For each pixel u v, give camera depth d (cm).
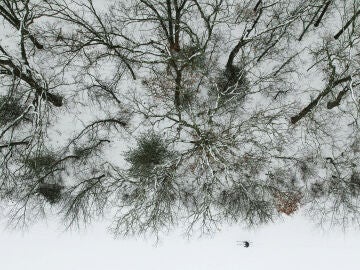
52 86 1934
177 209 1900
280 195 1917
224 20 1930
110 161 1950
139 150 1892
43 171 1898
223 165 1688
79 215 1900
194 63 1838
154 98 1953
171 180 1819
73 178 1934
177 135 1822
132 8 1919
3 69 1650
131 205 1877
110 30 1908
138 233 1877
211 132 1761
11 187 1900
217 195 1916
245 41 1777
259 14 1809
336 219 1945
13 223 1900
